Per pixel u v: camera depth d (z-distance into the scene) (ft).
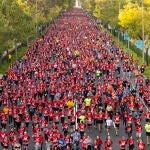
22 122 228.43
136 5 544.62
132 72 380.58
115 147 209.67
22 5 603.26
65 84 307.78
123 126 242.78
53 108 250.57
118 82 310.24
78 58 431.43
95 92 294.25
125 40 618.03
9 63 454.81
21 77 339.16
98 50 506.48
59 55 467.52
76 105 256.73
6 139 195.93
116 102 262.67
